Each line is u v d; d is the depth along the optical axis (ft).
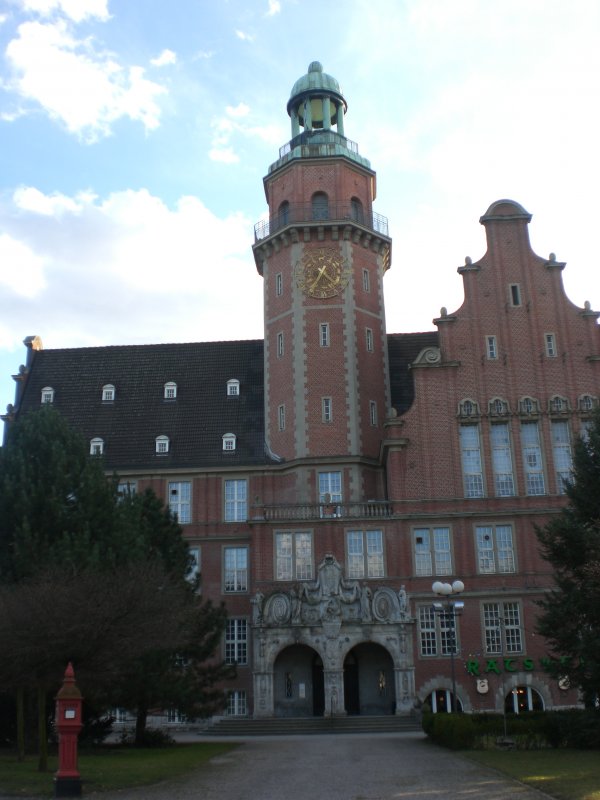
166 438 221.66
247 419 225.15
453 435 199.72
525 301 208.44
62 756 81.66
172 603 124.36
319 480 208.13
